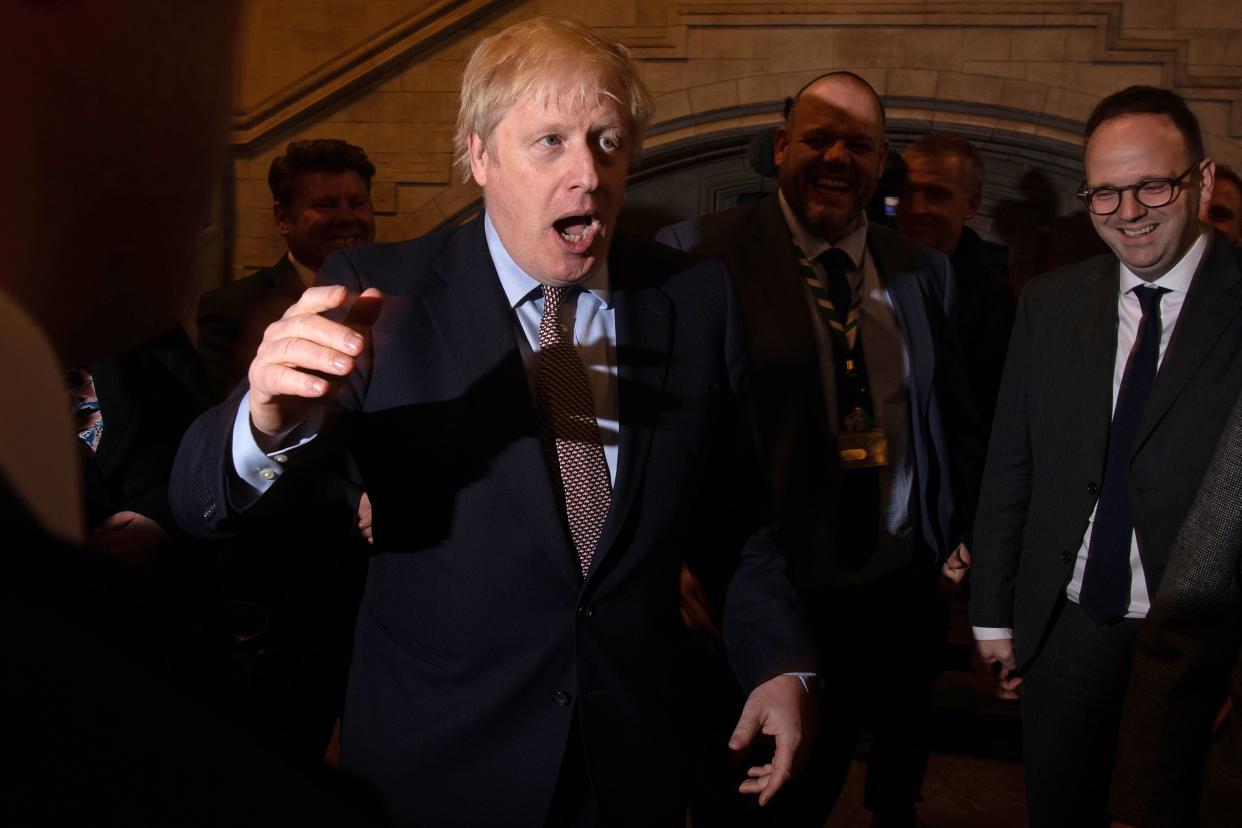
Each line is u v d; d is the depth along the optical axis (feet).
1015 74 18.62
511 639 4.47
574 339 4.88
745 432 5.35
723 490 5.44
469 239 5.00
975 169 10.48
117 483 6.08
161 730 0.72
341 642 7.63
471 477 4.50
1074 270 7.43
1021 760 11.60
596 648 4.48
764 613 5.12
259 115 19.99
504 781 4.39
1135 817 4.73
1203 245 6.74
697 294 5.25
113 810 0.67
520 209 4.52
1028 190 19.54
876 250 8.50
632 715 4.53
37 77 0.78
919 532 8.18
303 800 0.78
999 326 10.34
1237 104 17.92
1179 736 4.64
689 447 4.88
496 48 4.64
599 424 4.77
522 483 4.47
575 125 4.45
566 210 4.46
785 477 7.60
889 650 8.19
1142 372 6.79
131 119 0.85
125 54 0.83
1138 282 6.88
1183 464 6.42
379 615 4.70
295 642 7.14
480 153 4.87
